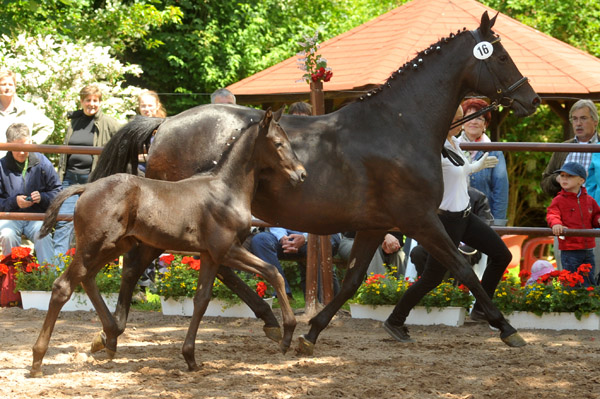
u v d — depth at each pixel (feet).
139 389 24.67
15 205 42.83
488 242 34.83
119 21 88.89
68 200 44.27
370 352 31.24
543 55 68.03
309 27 104.73
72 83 68.33
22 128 42.98
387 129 30.68
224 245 27.02
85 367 27.73
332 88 62.08
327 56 69.21
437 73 31.55
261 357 29.84
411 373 27.27
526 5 93.50
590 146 37.17
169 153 29.89
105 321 28.30
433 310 37.96
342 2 116.67
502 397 24.32
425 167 30.53
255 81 68.13
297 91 63.57
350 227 30.71
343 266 44.93
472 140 42.78
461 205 34.35
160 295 39.81
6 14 80.84
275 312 40.37
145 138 30.91
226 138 29.68
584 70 66.08
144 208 26.04
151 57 99.19
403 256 45.32
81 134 45.73
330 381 26.02
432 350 31.83
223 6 99.25
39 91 67.21
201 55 96.89
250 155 27.71
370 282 39.19
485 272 35.70
